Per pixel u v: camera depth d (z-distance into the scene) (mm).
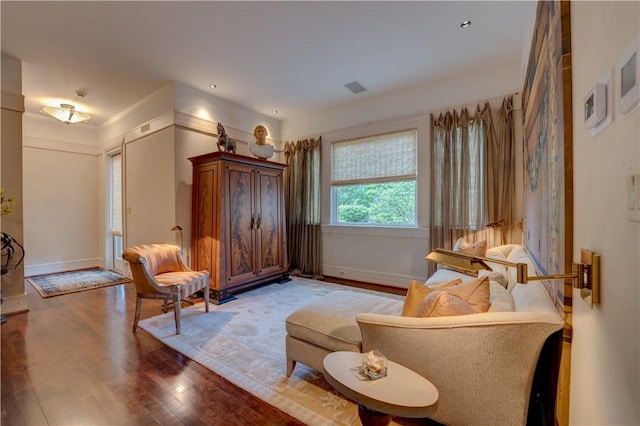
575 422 1099
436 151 3863
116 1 2369
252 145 4227
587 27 975
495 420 1233
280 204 4543
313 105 4746
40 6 2408
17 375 2010
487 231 3467
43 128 5121
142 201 4371
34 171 5035
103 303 3533
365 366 1209
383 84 3988
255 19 2631
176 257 3262
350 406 1713
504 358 1201
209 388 1878
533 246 2074
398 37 2922
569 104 1136
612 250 803
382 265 4398
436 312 1344
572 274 1017
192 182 4004
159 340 2543
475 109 3600
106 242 5449
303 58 3318
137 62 3354
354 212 4730
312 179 5043
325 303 2137
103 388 1870
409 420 1586
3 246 3018
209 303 3535
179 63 3393
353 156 4672
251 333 2688
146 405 1714
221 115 4449
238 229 3867
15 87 3180
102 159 5551
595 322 922
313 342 1866
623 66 716
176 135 3857
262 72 3633
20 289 3229
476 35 2895
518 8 2498
